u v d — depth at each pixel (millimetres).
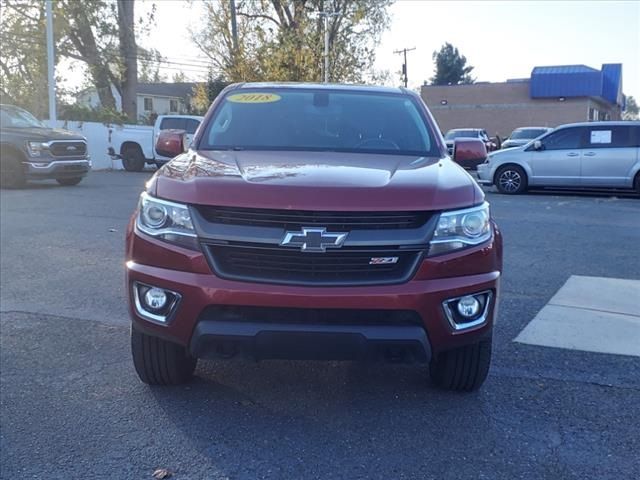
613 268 8336
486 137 33906
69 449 3809
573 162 17250
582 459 3740
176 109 71938
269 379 4789
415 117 5477
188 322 3883
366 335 3744
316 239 3762
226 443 3881
